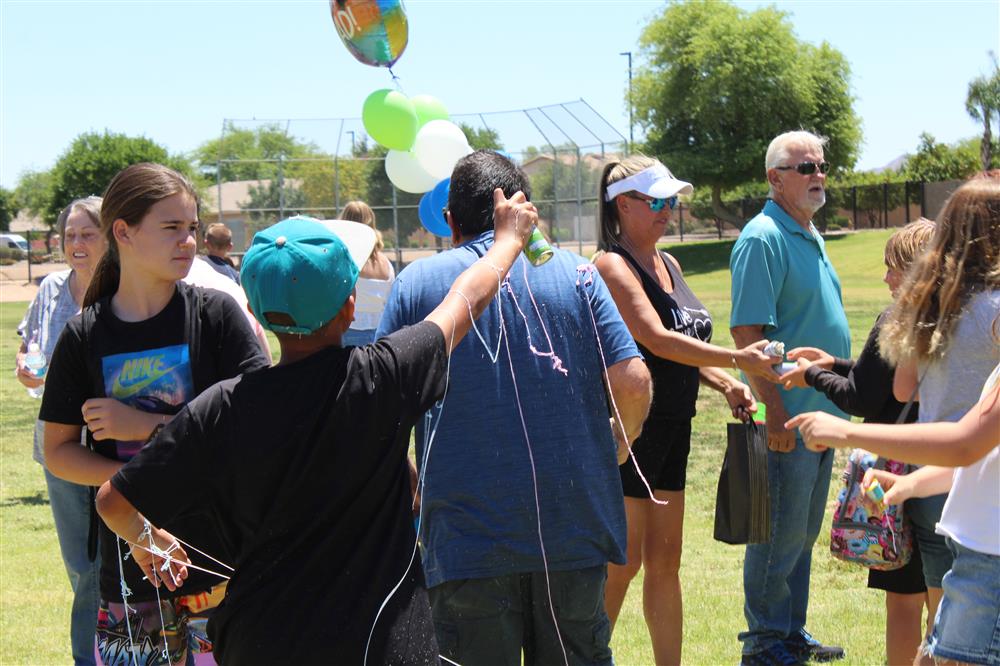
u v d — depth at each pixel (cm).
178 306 307
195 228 307
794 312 457
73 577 432
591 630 307
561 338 303
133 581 300
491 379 297
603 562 305
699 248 4775
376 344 235
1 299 3919
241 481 221
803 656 454
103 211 301
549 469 296
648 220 424
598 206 438
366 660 217
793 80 4816
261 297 224
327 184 2972
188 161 5600
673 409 413
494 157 317
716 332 1872
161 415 294
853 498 378
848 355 472
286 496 221
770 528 440
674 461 421
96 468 294
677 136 5091
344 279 228
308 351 231
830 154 5056
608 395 315
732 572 582
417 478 320
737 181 5041
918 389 326
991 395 268
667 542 421
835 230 5244
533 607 303
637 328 401
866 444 281
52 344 480
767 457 435
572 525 297
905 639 400
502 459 295
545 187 2898
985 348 302
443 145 430
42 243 6288
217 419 221
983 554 277
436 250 2981
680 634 425
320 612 220
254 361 309
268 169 2964
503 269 260
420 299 300
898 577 398
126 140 5806
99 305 306
